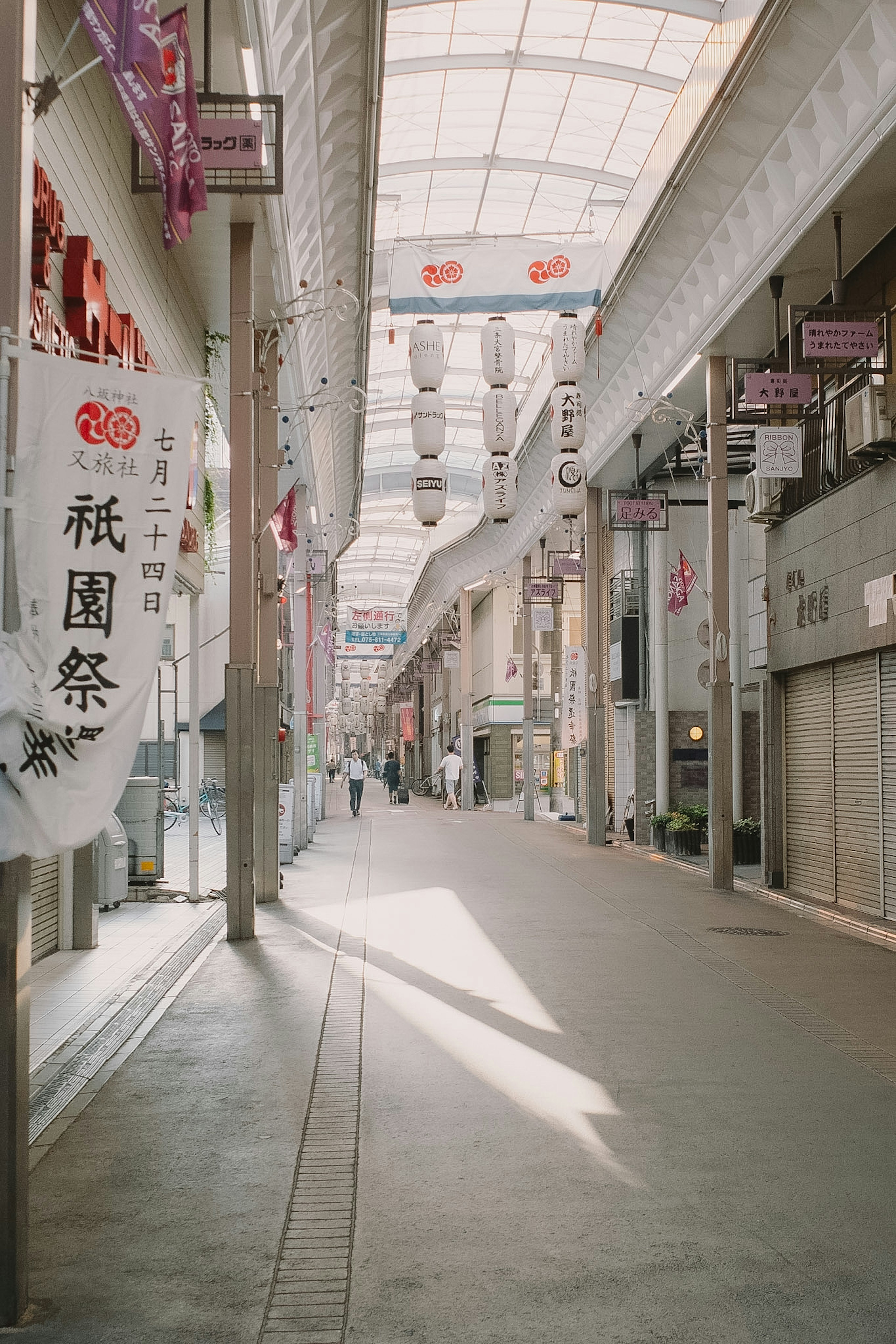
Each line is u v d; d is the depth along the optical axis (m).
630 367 17.62
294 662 21.02
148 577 3.71
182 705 30.00
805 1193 4.41
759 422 12.24
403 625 51.94
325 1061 6.33
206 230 10.73
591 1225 4.12
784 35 9.92
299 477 20.09
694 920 11.88
